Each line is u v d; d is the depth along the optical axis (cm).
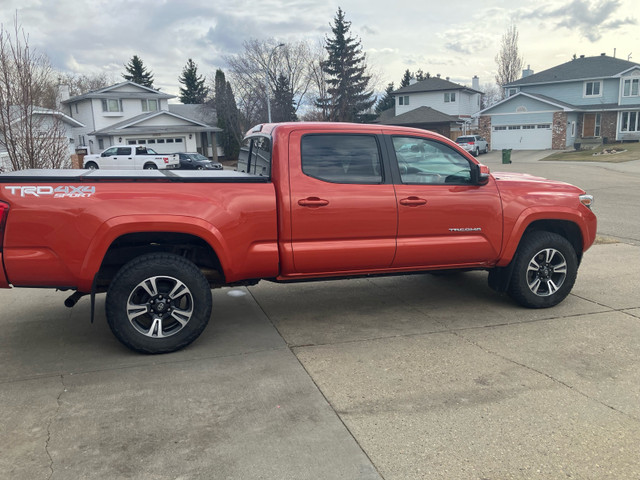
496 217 505
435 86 5109
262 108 4553
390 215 470
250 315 531
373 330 486
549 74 4569
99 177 399
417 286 636
